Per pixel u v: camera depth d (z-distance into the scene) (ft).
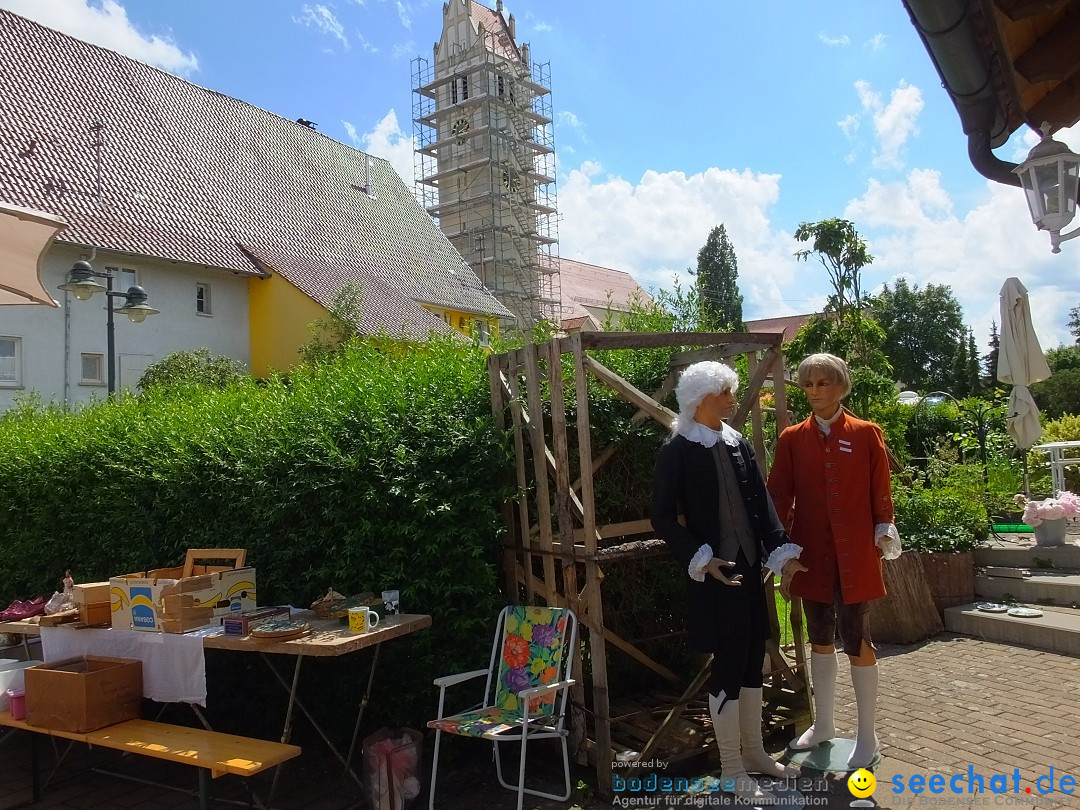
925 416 42.16
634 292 21.38
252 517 16.75
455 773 14.53
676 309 21.18
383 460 14.87
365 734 15.62
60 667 14.74
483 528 14.90
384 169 123.54
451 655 14.83
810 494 13.60
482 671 14.10
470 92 170.91
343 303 72.18
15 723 14.42
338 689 15.61
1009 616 20.76
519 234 167.02
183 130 90.63
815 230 35.63
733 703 12.41
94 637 15.20
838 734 14.94
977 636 21.26
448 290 109.91
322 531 15.43
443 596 14.87
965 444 37.27
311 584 15.81
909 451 39.24
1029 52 14.73
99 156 76.74
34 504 21.59
